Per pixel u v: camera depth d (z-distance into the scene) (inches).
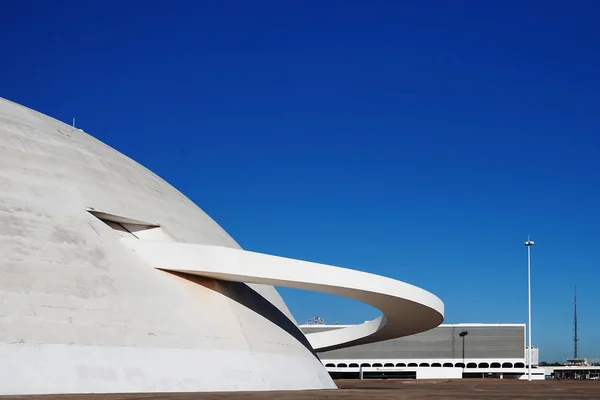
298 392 860.6
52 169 917.2
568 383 2075.5
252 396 719.1
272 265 948.0
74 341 730.8
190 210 1179.9
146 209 1006.4
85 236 854.5
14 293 725.9
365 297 1074.1
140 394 712.4
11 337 690.8
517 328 3403.1
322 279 975.6
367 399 729.0
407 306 1147.3
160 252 919.0
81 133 1136.2
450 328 3417.8
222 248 926.4
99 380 720.3
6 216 794.2
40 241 795.4
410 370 3385.8
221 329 909.2
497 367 3385.8
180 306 882.8
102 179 989.2
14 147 905.5
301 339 1144.2
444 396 898.1
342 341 1562.5
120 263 863.1
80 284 786.8
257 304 1067.3
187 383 796.6
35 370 684.1
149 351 787.4
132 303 821.9
